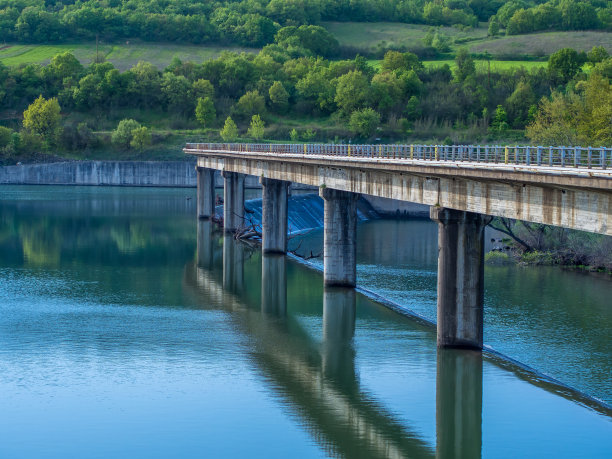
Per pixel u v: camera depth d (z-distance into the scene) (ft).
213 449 154.71
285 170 344.49
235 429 164.04
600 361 202.90
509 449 155.33
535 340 220.64
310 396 182.09
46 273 325.21
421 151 253.03
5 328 235.20
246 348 218.59
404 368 200.54
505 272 322.34
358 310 263.49
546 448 155.02
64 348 216.54
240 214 459.32
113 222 504.84
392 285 303.48
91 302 272.51
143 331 235.20
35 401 177.78
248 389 186.29
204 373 197.16
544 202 158.71
